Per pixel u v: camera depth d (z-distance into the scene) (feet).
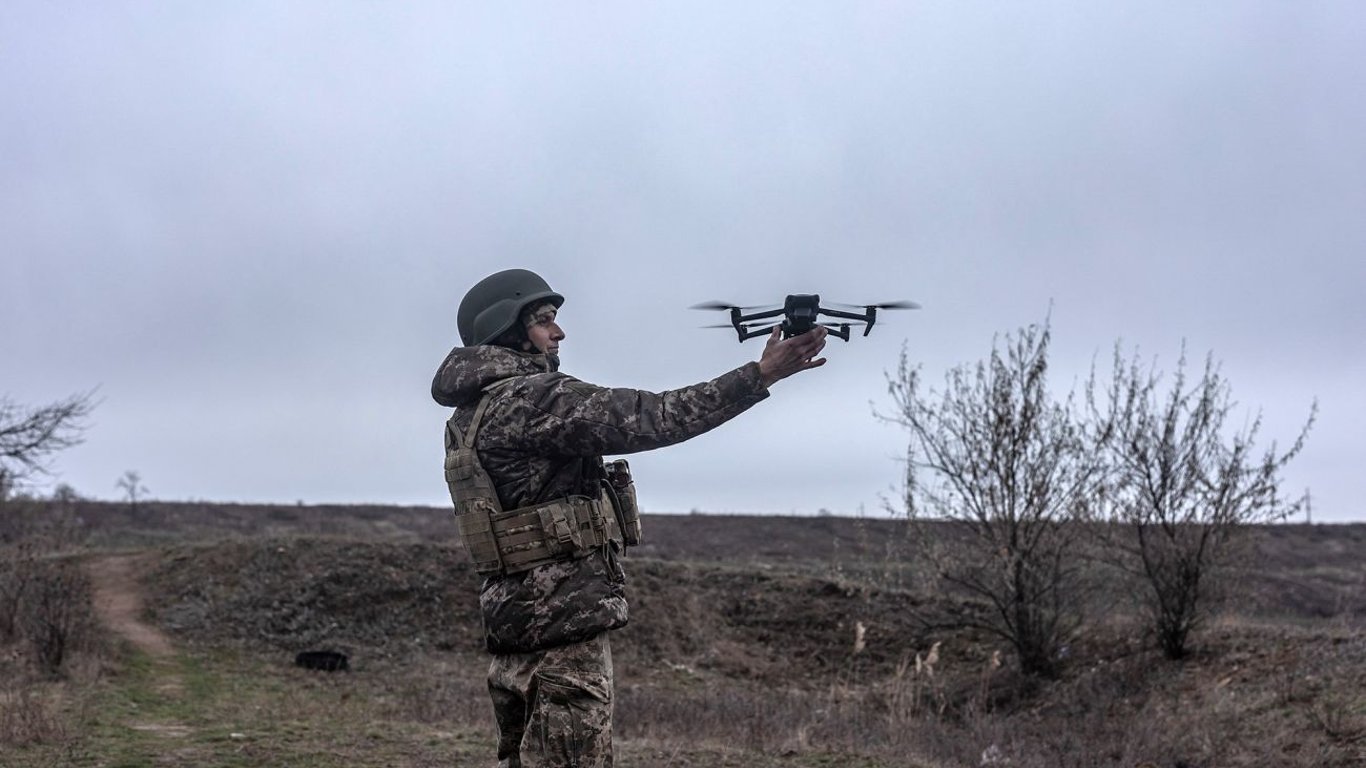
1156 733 34.04
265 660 52.42
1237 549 44.78
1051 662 46.85
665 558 83.87
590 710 12.29
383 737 28.19
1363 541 94.02
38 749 25.91
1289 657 41.11
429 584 62.13
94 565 64.64
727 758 26.71
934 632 56.08
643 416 11.87
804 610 60.59
